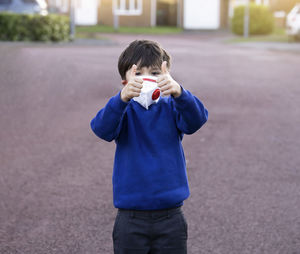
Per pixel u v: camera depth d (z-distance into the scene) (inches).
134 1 1455.5
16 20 706.2
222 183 174.1
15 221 142.9
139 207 83.7
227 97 338.3
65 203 156.2
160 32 1285.7
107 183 175.2
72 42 757.3
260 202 156.9
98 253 124.3
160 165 83.6
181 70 477.7
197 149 217.0
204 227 138.7
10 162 196.9
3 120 263.3
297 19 894.4
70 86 359.9
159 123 84.4
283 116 282.2
